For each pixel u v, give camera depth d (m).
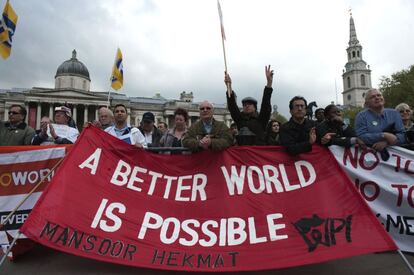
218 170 4.74
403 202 4.74
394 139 4.77
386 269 4.25
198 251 3.96
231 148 4.88
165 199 4.48
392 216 4.74
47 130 6.27
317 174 4.63
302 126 5.04
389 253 4.83
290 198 4.44
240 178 4.66
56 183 4.25
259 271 4.18
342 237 3.96
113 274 4.02
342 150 4.98
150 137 8.31
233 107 6.03
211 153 4.86
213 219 4.30
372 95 5.16
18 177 5.09
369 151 4.95
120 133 6.00
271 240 4.04
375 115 5.21
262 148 4.89
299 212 4.28
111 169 4.62
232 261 3.84
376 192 4.84
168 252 3.93
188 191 4.58
